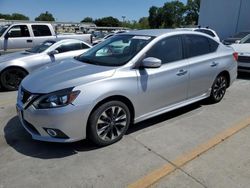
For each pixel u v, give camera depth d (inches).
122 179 110.1
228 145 139.3
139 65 142.6
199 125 164.9
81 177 111.1
